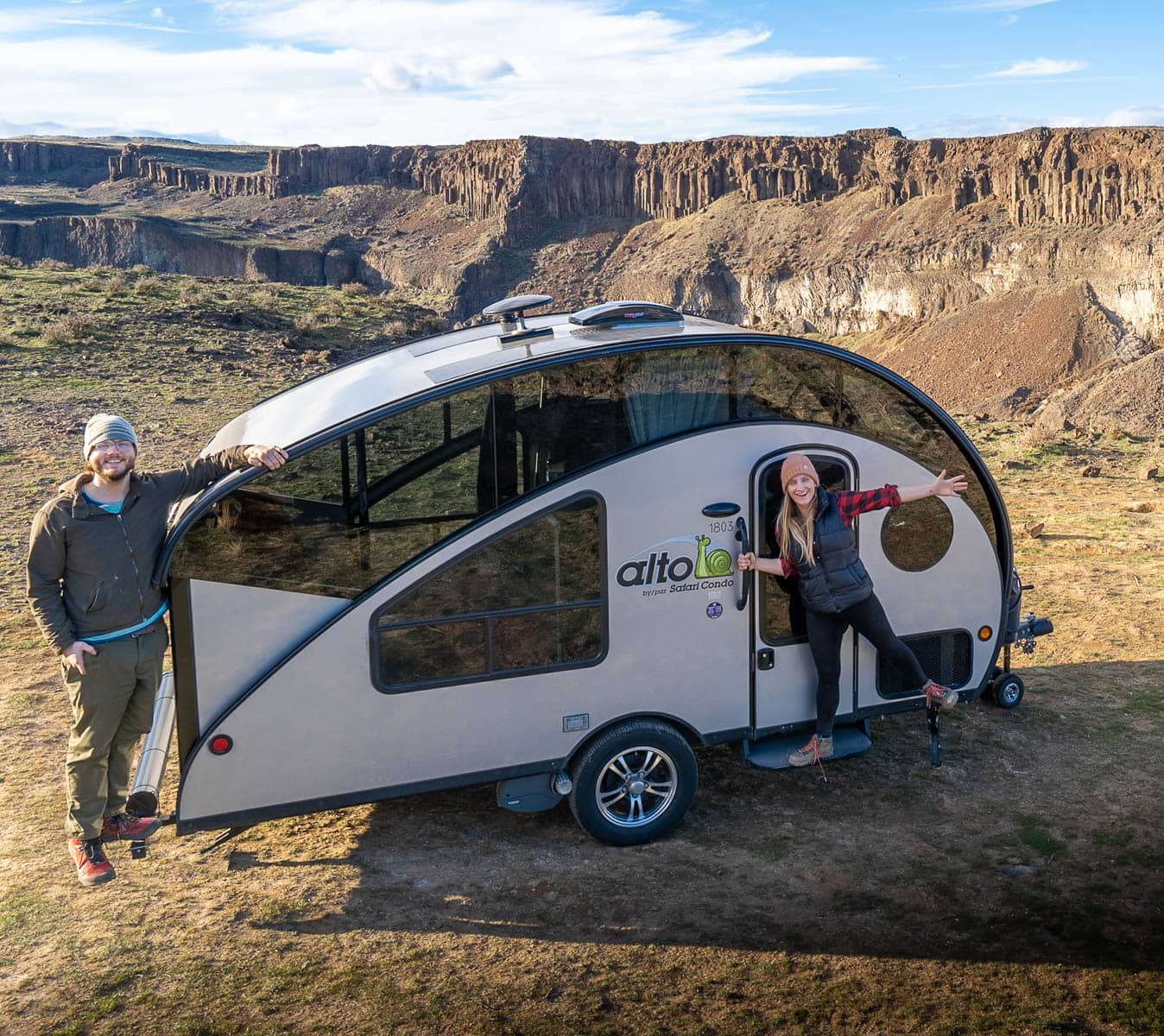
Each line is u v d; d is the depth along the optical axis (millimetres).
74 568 4801
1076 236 150375
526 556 5391
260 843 5891
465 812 6281
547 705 5570
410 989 4574
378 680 5277
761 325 195250
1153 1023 4328
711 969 4719
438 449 5199
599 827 5742
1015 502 14750
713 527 5719
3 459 14125
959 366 141250
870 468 6023
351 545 5168
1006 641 7445
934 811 6219
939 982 4613
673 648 5754
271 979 4633
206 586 5020
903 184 191125
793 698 6078
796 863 5637
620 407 5469
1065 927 5023
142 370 21312
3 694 7727
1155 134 145125
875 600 5863
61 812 6082
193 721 5125
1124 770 6688
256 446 5023
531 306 6621
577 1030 4305
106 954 4793
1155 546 12016
